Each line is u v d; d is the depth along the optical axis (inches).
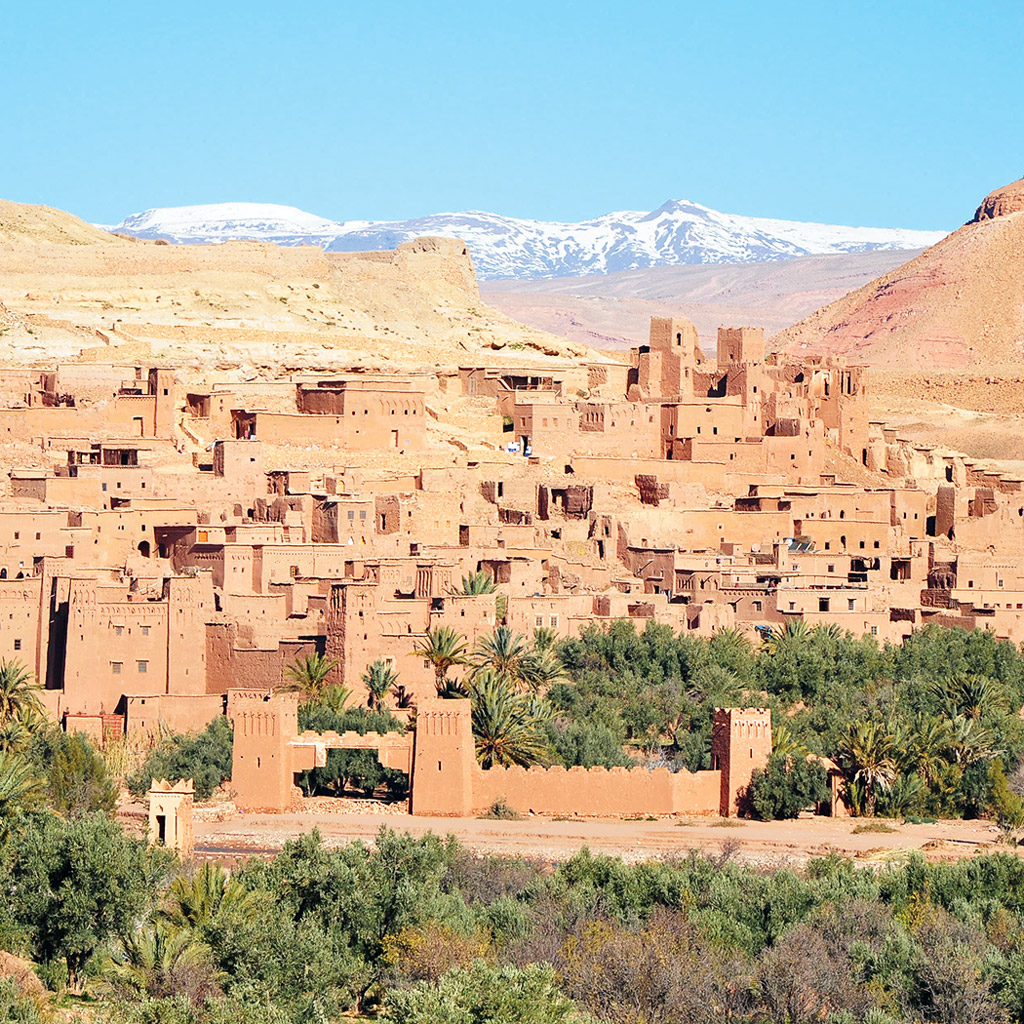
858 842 7263.8
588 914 6043.3
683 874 6358.3
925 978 5649.6
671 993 5516.7
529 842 7066.9
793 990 5541.3
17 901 5605.3
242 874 6018.7
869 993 5565.9
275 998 5339.6
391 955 5649.6
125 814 7081.7
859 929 5959.6
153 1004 4997.5
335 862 5900.6
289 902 5816.9
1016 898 6432.1
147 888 5738.2
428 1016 4958.2
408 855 6136.8
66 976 5477.4
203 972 5315.0
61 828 5836.6
